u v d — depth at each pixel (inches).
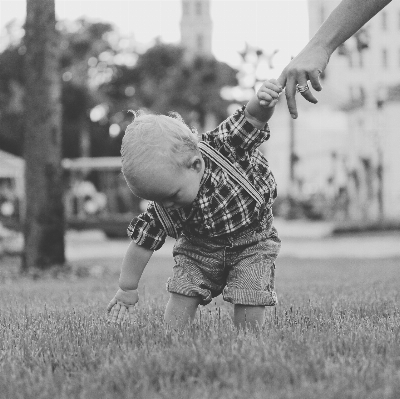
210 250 128.4
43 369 92.0
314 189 1531.7
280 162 1707.7
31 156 401.7
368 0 108.5
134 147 112.5
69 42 1831.9
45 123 400.2
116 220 1030.4
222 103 1633.9
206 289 130.4
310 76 107.0
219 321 123.2
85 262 511.2
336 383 77.4
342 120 1563.7
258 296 124.8
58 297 217.0
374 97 1432.1
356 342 100.5
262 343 98.0
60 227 407.2
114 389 80.4
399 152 1413.6
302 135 1628.9
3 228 793.6
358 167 1424.7
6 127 1683.1
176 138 113.7
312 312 146.4
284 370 82.4
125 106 1814.7
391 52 1381.6
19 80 1667.1
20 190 1066.7
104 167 1188.5
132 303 132.6
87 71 1803.6
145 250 129.7
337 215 1353.3
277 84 113.6
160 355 91.4
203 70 1640.0
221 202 124.1
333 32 109.0
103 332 116.7
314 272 344.5
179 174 114.5
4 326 135.6
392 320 130.1
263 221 130.8
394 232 1021.2
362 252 692.1
